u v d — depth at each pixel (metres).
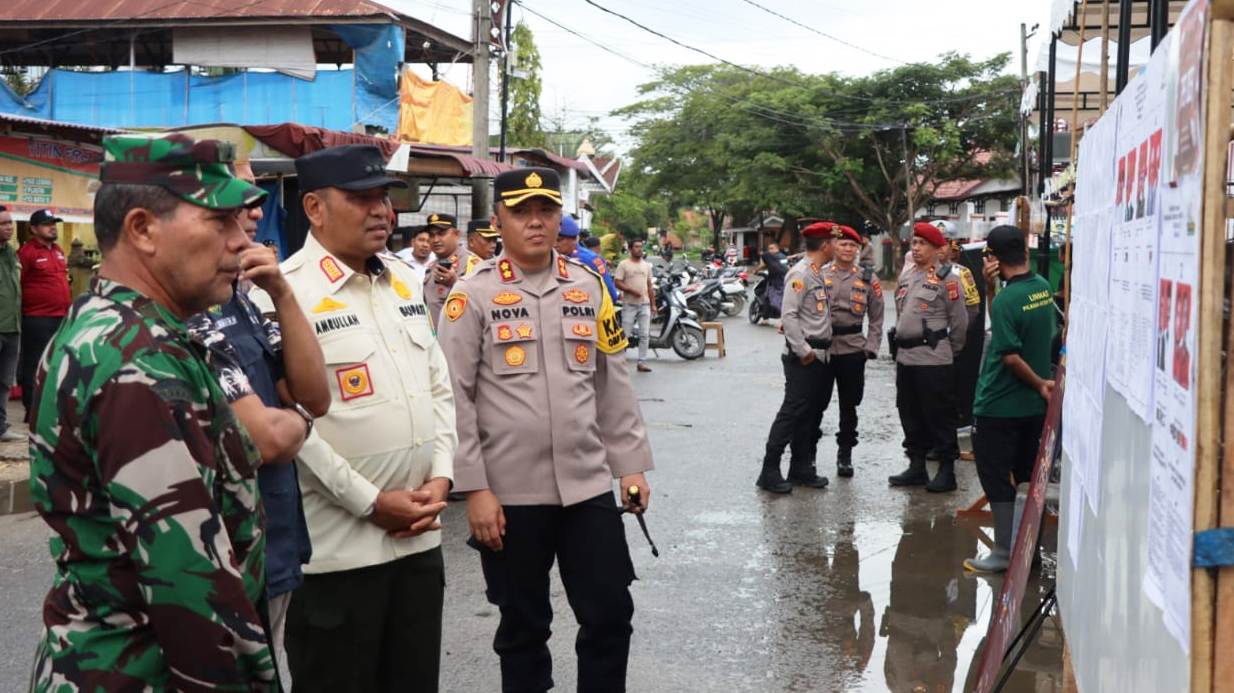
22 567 5.88
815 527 6.77
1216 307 1.81
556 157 23.14
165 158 2.01
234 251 2.10
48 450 1.91
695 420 10.64
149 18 19.64
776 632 4.99
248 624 1.93
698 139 50.69
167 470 1.86
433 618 3.36
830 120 44.06
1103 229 3.15
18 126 10.61
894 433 10.04
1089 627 3.02
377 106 19.94
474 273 3.91
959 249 9.20
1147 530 2.24
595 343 3.89
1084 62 8.16
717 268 24.36
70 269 11.69
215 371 2.48
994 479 5.81
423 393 3.33
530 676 3.91
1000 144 43.62
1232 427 1.81
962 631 5.01
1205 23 1.82
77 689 1.91
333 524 3.15
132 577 1.92
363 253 3.23
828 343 7.68
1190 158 1.91
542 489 3.78
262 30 19.91
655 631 5.00
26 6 20.12
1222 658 1.83
